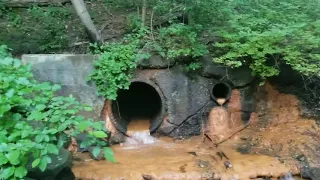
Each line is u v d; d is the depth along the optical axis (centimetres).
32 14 850
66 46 756
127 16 857
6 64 321
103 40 759
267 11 680
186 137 712
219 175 546
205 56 688
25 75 317
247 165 573
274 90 732
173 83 695
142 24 736
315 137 664
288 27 620
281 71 711
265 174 558
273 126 713
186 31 677
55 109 291
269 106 732
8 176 249
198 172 548
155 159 606
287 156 612
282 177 564
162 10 810
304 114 718
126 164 581
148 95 921
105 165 573
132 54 669
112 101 689
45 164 257
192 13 711
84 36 786
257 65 629
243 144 678
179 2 795
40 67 648
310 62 647
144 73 685
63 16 858
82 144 285
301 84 725
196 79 703
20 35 780
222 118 717
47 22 814
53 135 275
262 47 615
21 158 260
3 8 859
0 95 279
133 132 713
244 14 697
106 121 680
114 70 652
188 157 615
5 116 285
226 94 726
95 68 659
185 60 688
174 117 703
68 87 657
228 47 671
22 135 266
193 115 711
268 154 625
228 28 677
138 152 648
